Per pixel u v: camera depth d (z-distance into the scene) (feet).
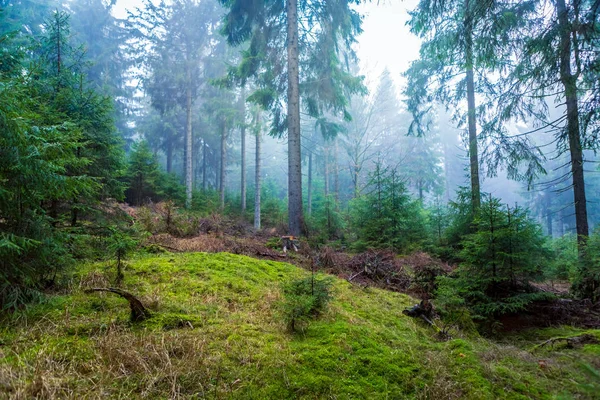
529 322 15.11
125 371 7.49
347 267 23.02
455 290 15.61
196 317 10.74
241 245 24.09
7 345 8.09
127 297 9.91
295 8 34.83
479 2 17.48
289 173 33.32
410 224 32.19
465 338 12.80
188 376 7.57
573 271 21.26
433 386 8.16
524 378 8.58
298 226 32.12
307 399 7.47
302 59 38.88
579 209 25.48
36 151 9.56
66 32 18.33
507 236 15.49
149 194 47.09
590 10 16.62
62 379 6.89
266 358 8.73
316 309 12.43
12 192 9.36
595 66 16.85
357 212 34.37
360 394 7.73
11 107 9.00
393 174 33.65
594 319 15.46
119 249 13.56
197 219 29.66
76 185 11.27
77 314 10.14
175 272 15.19
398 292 20.13
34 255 10.51
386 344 10.64
